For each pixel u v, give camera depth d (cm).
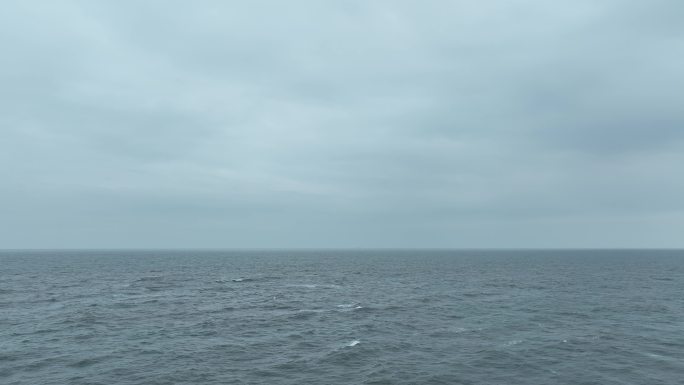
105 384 2870
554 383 2928
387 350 3719
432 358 3488
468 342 3991
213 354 3588
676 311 5619
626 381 2958
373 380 2972
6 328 4472
